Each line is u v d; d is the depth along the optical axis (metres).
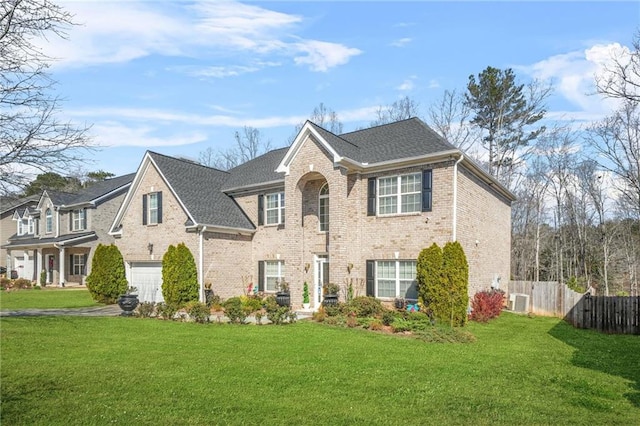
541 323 18.69
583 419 6.90
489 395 8.09
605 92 17.84
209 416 6.86
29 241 40.94
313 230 22.48
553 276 40.72
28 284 35.09
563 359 11.48
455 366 10.23
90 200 36.97
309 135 21.33
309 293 22.02
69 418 6.77
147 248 25.14
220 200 25.67
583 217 39.41
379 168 20.20
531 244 42.09
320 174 21.27
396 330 14.63
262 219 24.86
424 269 17.28
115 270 25.34
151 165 25.27
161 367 9.88
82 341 12.90
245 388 8.33
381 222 20.09
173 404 7.42
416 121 22.84
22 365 10.00
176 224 23.58
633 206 33.06
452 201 18.08
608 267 38.34
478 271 21.02
